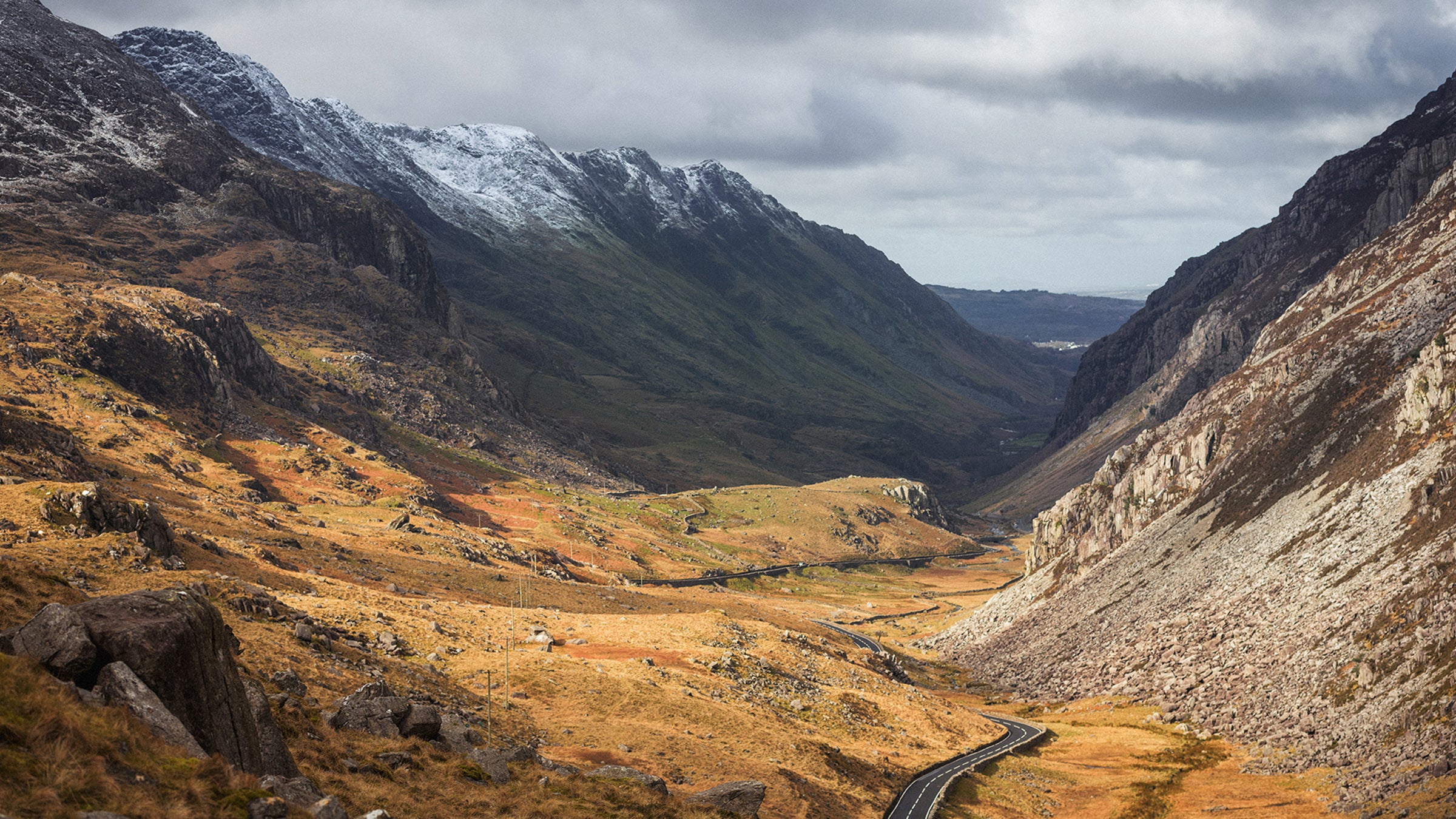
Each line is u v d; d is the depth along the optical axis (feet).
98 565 298.56
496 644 401.08
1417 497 474.08
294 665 251.39
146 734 113.80
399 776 178.29
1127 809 365.81
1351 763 347.97
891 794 351.46
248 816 109.81
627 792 217.15
